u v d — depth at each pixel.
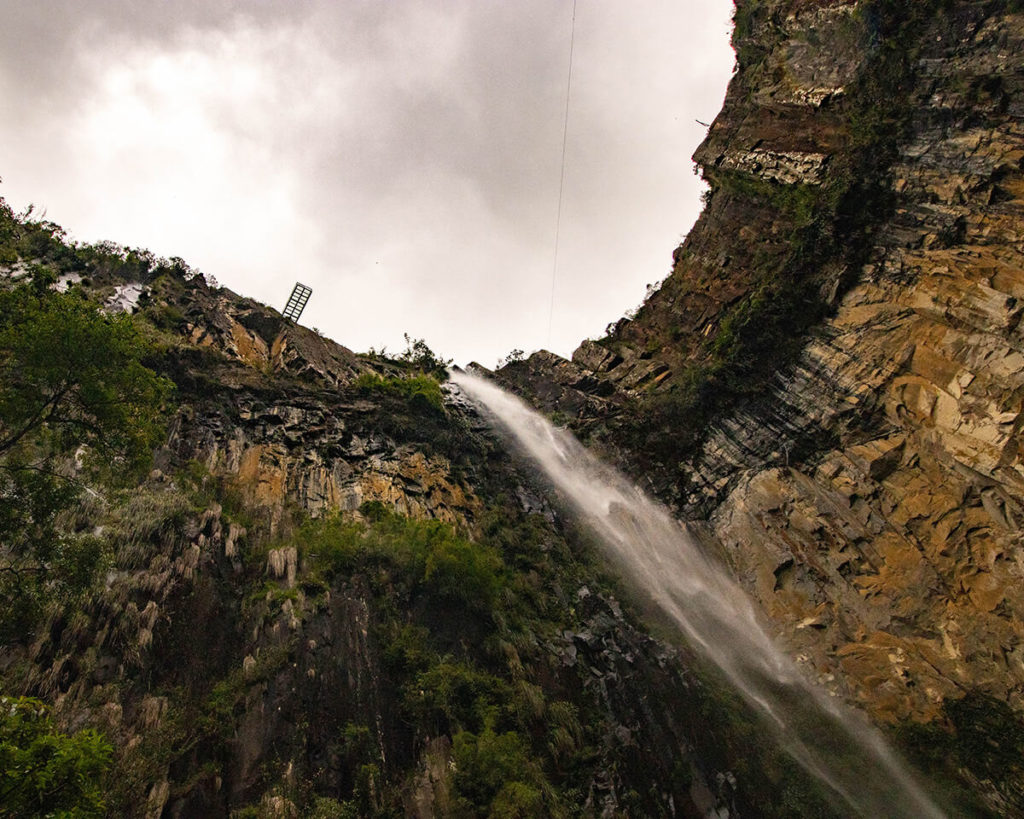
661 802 18.95
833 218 33.09
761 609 26.66
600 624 25.09
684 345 41.56
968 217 28.91
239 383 30.75
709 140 44.91
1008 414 23.80
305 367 35.47
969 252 28.02
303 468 27.44
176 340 31.42
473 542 27.30
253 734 15.84
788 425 30.55
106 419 14.57
